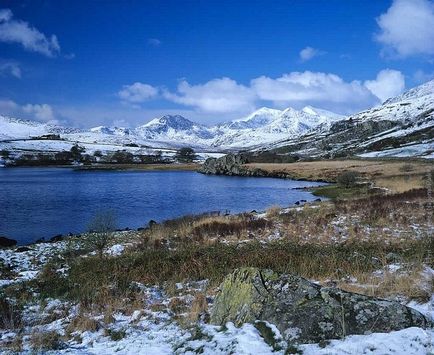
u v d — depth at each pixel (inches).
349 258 563.8
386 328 259.4
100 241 989.8
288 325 267.3
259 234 911.0
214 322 331.0
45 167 6471.5
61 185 3193.9
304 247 675.4
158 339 322.7
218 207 1919.3
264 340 264.5
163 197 2345.0
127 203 2084.2
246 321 295.3
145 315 418.6
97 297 492.1
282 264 575.2
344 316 266.4
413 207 1077.8
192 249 741.9
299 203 1827.0
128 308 444.8
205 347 268.8
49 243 1080.8
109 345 325.1
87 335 368.2
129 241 987.9
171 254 699.4
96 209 1867.6
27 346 347.9
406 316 265.7
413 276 396.2
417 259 514.6
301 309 276.4
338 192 2295.8
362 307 271.4
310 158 6378.0
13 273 719.1
